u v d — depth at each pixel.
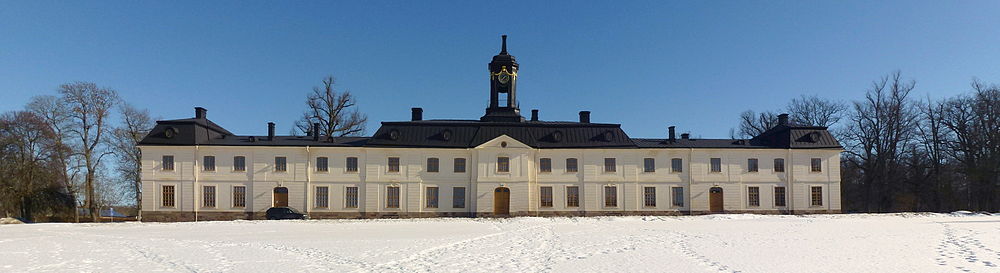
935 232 40.44
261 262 26.95
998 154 70.56
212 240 37.31
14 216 69.12
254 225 51.62
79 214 78.31
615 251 30.44
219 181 63.03
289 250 31.41
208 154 63.31
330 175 63.97
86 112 70.00
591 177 65.19
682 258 27.44
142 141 62.56
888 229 43.62
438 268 24.80
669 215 65.06
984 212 65.88
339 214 63.62
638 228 46.16
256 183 63.22
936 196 76.25
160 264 26.55
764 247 31.83
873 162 79.75
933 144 76.50
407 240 36.62
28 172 68.12
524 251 30.66
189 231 45.06
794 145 66.25
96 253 30.72
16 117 68.25
